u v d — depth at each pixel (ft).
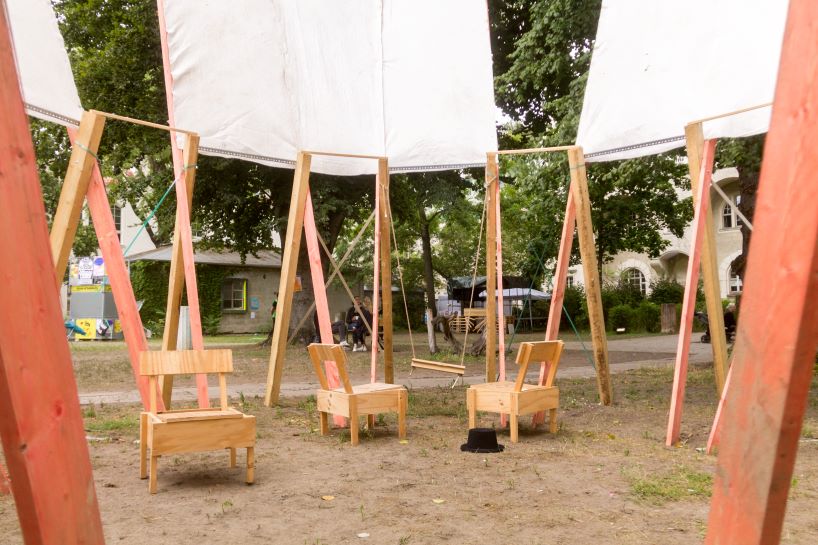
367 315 68.64
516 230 111.55
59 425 6.20
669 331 98.07
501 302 26.94
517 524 13.65
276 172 63.36
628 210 81.20
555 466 18.80
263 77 29.40
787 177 5.83
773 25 23.90
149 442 16.52
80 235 124.47
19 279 5.99
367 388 23.29
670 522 13.75
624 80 27.37
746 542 5.91
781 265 5.77
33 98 20.88
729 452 6.21
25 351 5.96
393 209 71.15
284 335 30.78
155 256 108.78
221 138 28.53
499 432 24.22
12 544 12.73
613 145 27.91
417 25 30.89
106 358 60.13
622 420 26.66
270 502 15.37
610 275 129.49
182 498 15.70
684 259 123.34
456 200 68.64
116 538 12.87
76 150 21.50
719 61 25.13
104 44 64.69
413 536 12.94
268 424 26.03
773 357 5.74
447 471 18.28
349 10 30.78
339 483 17.04
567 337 92.43
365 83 31.22
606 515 14.21
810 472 18.02
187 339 66.18
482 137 30.50
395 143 31.17
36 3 21.29
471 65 30.55
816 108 5.63
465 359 56.13
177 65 27.48
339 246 126.82
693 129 23.57
